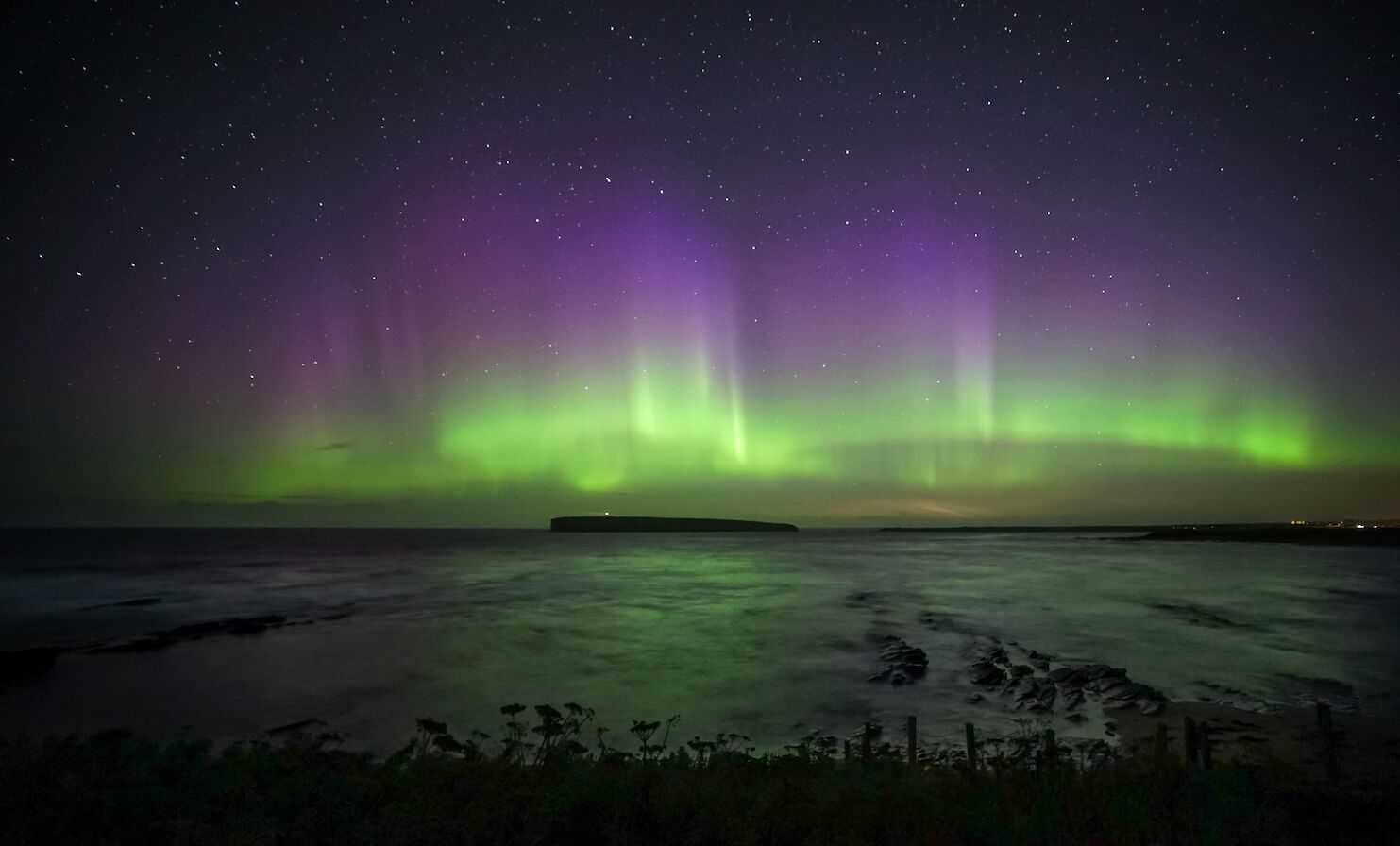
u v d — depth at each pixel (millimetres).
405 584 63562
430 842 5539
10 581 66688
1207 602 46375
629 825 5785
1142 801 6984
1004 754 13445
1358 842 6184
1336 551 116875
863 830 6246
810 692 21906
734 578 69312
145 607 46344
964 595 52094
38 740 13773
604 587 59469
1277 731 16453
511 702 20891
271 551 135000
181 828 5707
